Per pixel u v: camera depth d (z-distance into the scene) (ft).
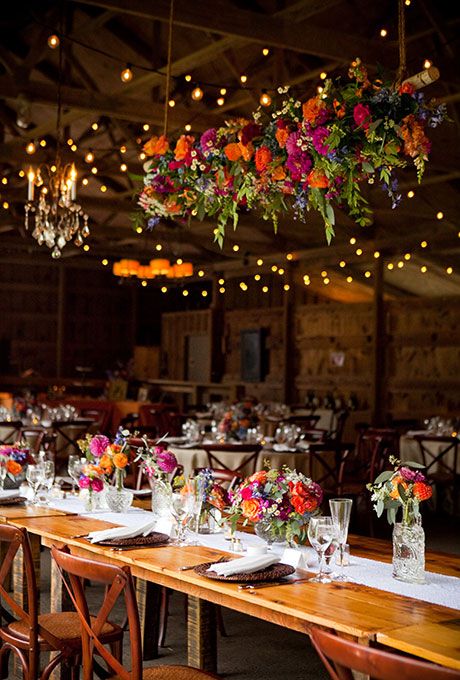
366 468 28.81
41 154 33.68
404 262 43.14
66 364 59.62
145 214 12.76
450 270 39.96
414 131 9.84
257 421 35.27
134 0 20.10
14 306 58.59
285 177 10.71
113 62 33.09
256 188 11.00
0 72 34.60
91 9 30.68
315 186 10.21
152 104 27.61
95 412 38.32
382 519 26.45
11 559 10.79
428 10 25.00
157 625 14.15
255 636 15.51
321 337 47.52
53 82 35.22
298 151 10.18
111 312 61.31
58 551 9.45
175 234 46.55
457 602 8.46
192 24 20.75
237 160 11.03
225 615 16.84
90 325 60.49
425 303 42.16
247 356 52.47
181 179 11.73
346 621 7.74
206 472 12.25
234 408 35.76
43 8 30.60
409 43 27.91
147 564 9.97
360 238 43.06
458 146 29.40
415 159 10.10
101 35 31.94
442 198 36.27
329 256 46.37
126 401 47.06
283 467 11.28
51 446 28.68
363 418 44.16
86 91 26.58
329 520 9.34
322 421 42.98
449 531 25.81
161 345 60.34
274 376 50.85
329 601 8.43
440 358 41.60
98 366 60.70
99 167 35.32
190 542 11.32
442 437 27.63
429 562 10.32
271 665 13.94
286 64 29.04
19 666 13.30
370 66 23.43
